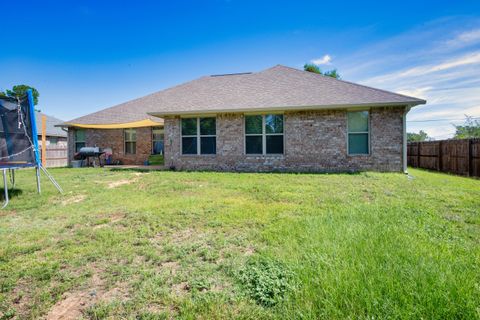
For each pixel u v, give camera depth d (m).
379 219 4.53
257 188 7.68
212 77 17.52
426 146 15.63
